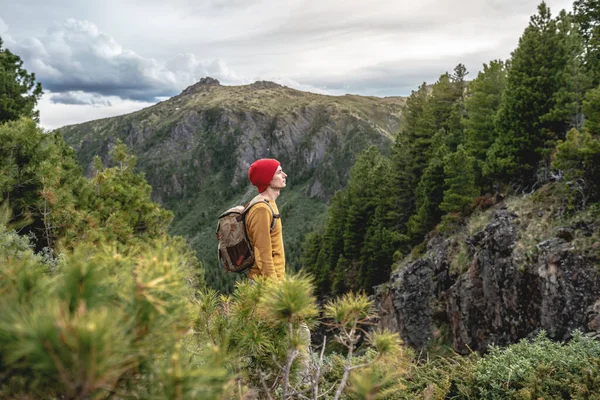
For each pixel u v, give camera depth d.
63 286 0.81
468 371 4.09
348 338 1.39
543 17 21.58
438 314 23.62
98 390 0.71
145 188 13.83
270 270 2.61
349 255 41.69
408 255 30.00
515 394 3.51
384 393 1.31
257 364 1.69
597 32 19.86
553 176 19.27
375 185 39.72
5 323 0.62
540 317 15.03
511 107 22.25
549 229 16.23
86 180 10.37
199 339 1.50
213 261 87.31
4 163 6.31
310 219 168.50
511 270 16.86
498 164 22.62
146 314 0.84
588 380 3.53
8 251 1.27
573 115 20.03
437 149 31.03
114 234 7.47
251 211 2.66
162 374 0.79
